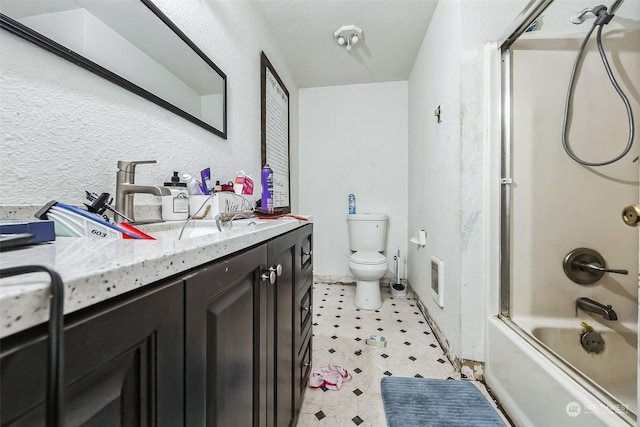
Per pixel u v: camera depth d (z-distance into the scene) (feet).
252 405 1.88
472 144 4.13
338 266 8.92
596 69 3.88
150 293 0.96
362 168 8.72
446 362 4.53
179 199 2.94
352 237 8.20
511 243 4.03
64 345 0.68
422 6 5.39
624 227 3.90
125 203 2.25
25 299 0.61
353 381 4.04
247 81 4.98
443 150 5.03
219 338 1.41
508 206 4.01
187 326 1.16
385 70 7.89
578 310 3.94
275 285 2.32
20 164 1.75
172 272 1.06
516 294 4.02
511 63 4.01
